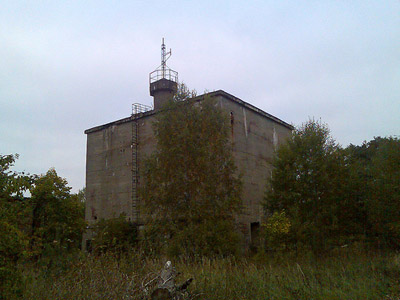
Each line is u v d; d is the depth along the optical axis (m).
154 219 17.52
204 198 16.88
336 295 7.81
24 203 7.09
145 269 8.30
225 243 15.49
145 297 6.55
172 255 14.58
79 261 8.22
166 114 18.41
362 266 10.98
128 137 28.05
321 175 17.80
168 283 6.91
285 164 18.83
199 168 17.14
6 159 6.80
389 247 16.91
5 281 6.22
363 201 17.94
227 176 17.75
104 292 6.36
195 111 18.45
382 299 7.69
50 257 8.63
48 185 18.05
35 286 6.85
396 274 9.60
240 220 22.72
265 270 9.63
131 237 22.97
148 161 18.38
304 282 8.48
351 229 18.08
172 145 17.69
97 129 30.11
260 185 25.53
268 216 19.20
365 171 18.42
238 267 10.03
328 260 13.24
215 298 7.32
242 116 25.34
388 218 16.75
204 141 17.58
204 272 9.05
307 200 17.70
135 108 28.84
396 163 16.64
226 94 23.78
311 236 16.62
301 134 19.09
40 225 17.27
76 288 6.55
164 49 30.02
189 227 16.14
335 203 17.92
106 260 8.44
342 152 18.70
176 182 17.20
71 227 18.47
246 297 7.43
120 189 27.48
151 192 17.70
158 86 28.61
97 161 29.61
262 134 27.22
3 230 6.27
